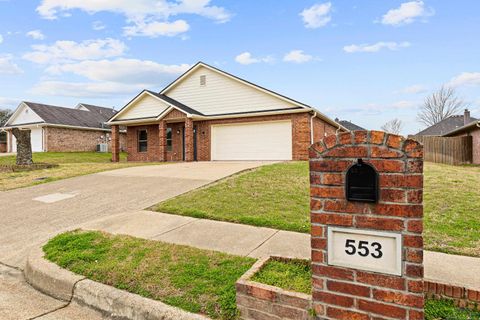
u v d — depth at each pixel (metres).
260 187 7.20
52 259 3.50
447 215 4.86
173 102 17.44
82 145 27.69
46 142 24.88
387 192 1.90
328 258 2.10
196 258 3.39
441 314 2.19
